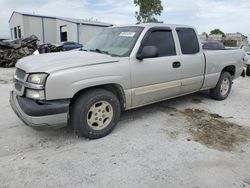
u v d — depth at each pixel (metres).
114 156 3.30
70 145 3.60
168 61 4.49
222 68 5.87
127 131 4.12
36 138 3.80
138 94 4.16
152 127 4.31
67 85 3.29
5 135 3.89
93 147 3.54
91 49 4.60
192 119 4.75
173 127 4.33
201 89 5.55
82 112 3.57
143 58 4.03
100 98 3.69
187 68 4.89
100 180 2.77
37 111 3.18
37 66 3.37
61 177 2.81
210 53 5.49
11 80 9.13
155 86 4.37
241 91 7.55
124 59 3.90
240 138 3.93
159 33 4.48
